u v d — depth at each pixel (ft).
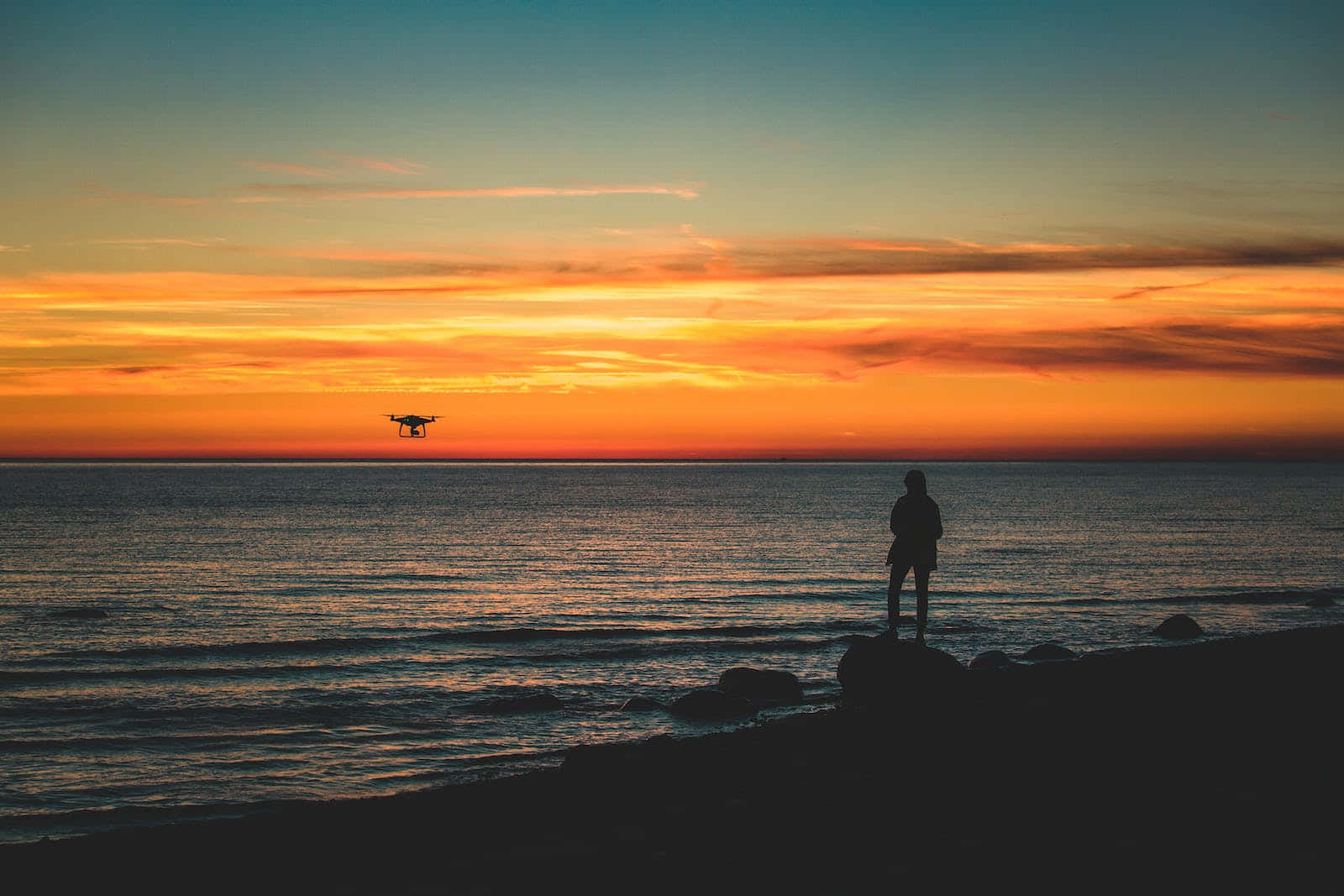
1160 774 29.60
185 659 95.45
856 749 37.17
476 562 196.13
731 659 94.07
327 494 544.62
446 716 70.64
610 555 211.00
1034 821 25.43
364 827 33.91
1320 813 25.09
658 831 27.86
